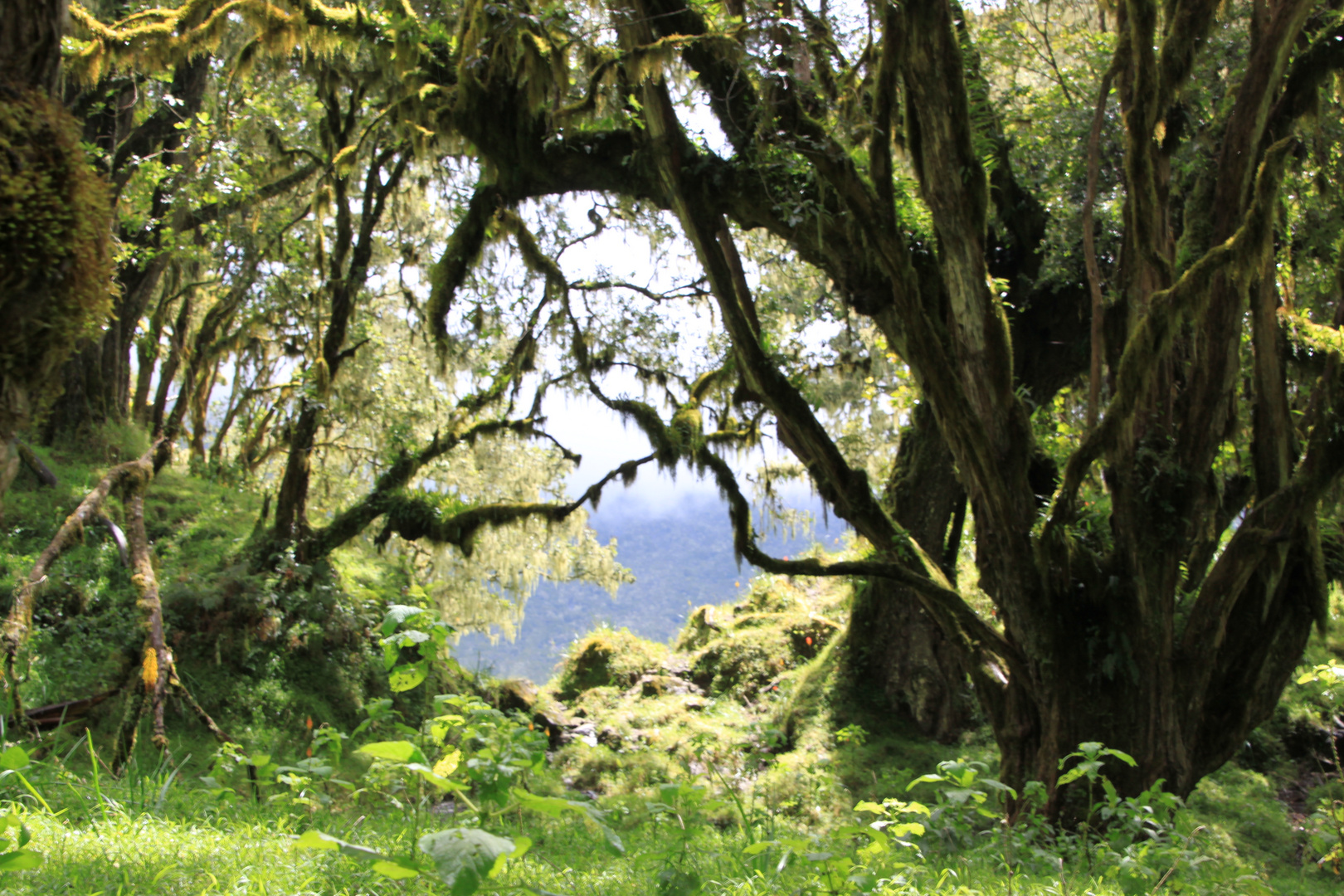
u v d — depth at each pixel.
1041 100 13.87
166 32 11.60
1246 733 10.04
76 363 17.25
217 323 17.77
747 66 9.34
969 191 9.19
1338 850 7.52
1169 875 5.14
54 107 3.61
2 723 5.21
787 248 14.12
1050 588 9.61
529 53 10.34
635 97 11.62
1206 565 11.12
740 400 15.32
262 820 4.59
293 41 12.41
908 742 15.37
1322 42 9.71
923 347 9.42
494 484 20.80
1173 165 11.70
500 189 11.95
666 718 18.23
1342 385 9.23
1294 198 12.09
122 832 3.69
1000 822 6.24
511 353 18.48
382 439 18.92
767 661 19.86
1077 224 13.29
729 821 11.00
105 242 3.82
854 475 10.74
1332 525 10.75
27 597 8.02
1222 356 9.55
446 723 3.31
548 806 2.02
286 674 13.77
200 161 15.14
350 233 16.70
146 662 8.68
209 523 16.55
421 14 14.83
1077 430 14.40
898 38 8.94
